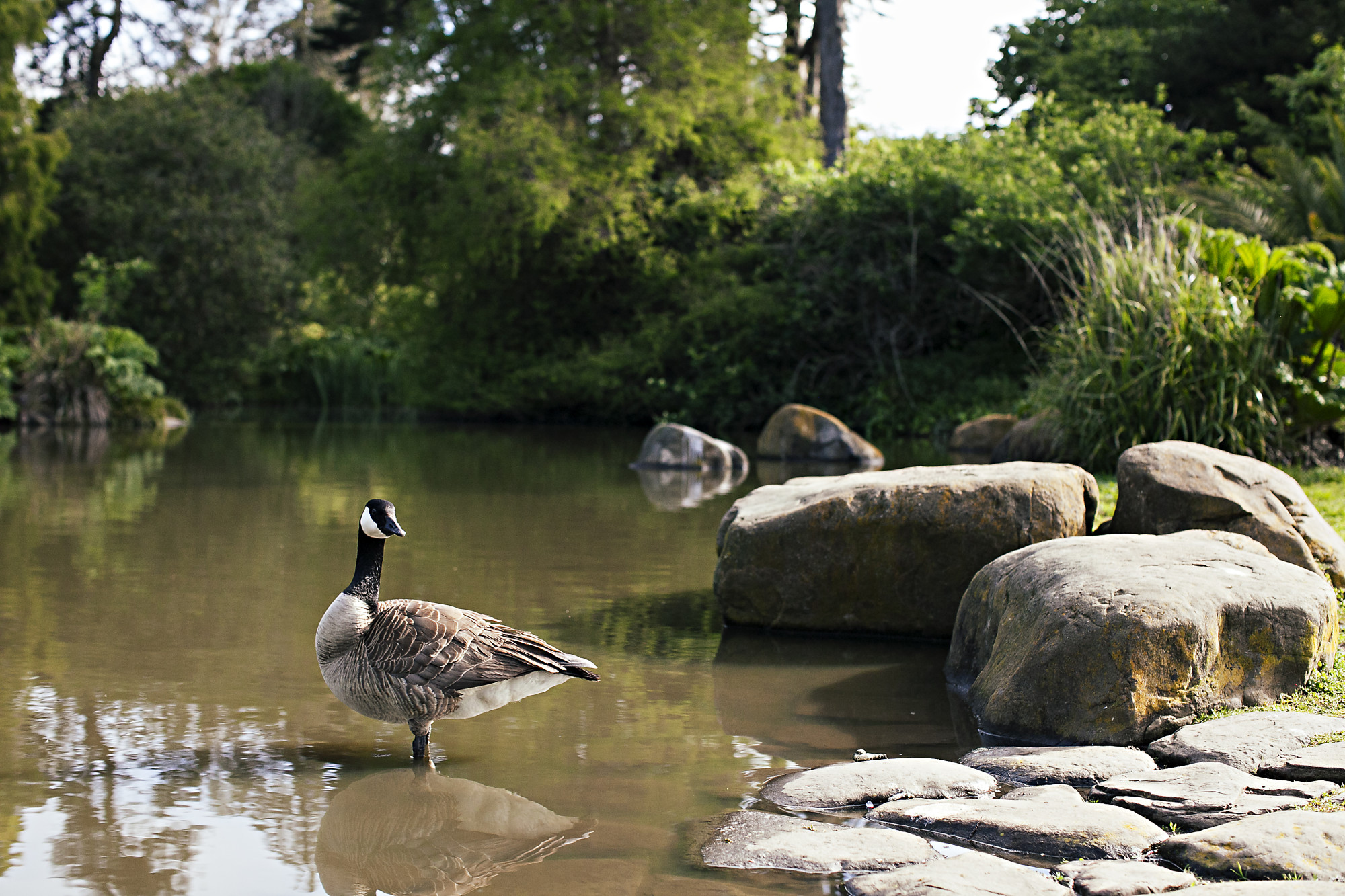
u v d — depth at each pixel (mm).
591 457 17953
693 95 25938
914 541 6719
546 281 26984
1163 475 6832
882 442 20516
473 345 27953
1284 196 21297
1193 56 29188
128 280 28078
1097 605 4883
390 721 4574
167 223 29312
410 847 3727
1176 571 5172
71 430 22312
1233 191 20891
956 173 22016
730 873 3518
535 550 9219
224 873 3521
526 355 27578
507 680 4559
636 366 25266
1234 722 4543
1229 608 4945
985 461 15828
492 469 15766
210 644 6191
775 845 3684
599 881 3469
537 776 4379
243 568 8289
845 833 3770
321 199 28719
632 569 8500
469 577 8070
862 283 22719
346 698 4559
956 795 4121
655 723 5070
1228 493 6672
